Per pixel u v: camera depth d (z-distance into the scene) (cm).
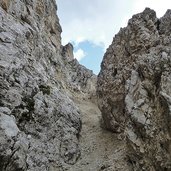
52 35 5581
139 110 2431
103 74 4031
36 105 2853
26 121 2670
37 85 3002
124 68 3434
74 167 2916
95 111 4825
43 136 2806
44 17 5044
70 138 3177
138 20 3628
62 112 3297
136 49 3431
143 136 2364
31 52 3456
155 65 2447
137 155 2400
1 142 1991
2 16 3148
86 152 3216
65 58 6994
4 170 1969
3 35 2928
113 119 3512
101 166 2806
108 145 3309
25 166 2117
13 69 2711
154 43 3209
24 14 3766
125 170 2566
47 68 3931
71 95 5150
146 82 2528
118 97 3409
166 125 2083
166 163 2048
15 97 2572
